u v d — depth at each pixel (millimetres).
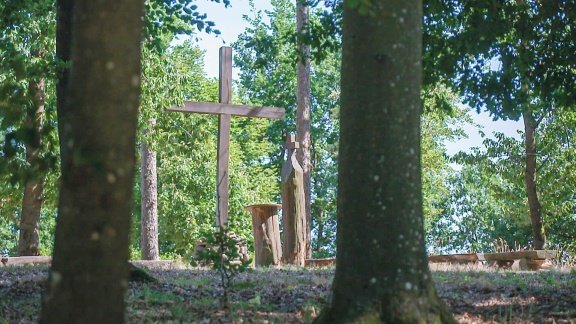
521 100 12523
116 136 3963
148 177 25844
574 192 28562
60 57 10094
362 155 5965
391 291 5871
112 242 3973
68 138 3973
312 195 43000
